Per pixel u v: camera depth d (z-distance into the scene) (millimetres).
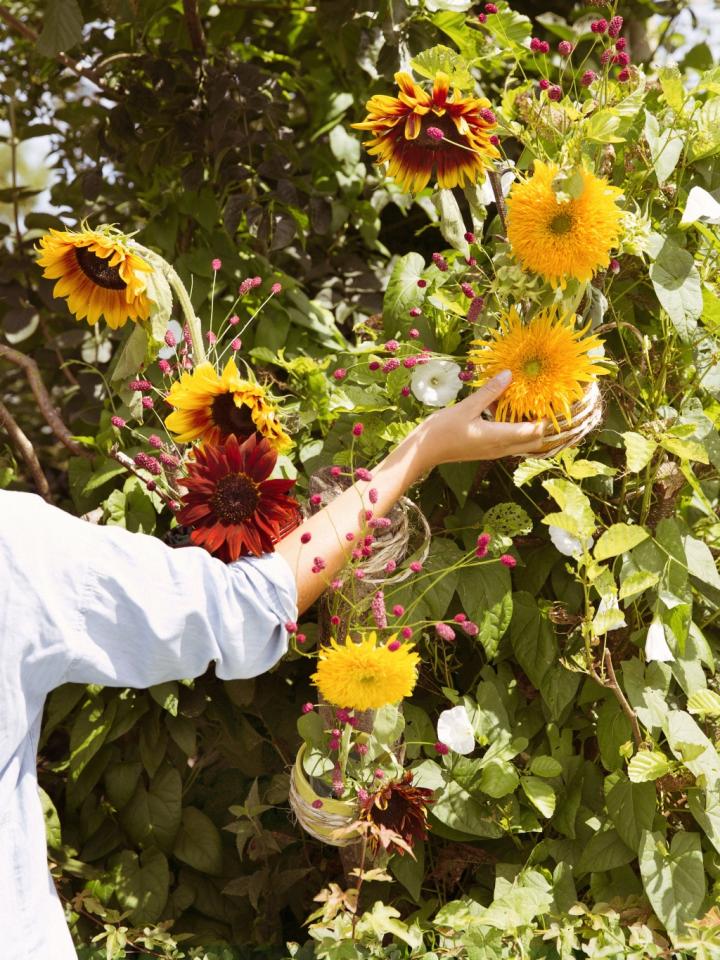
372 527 999
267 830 1525
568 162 1195
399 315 1513
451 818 1358
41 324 2221
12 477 1730
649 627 1352
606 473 1263
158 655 843
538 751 1465
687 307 1279
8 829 850
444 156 1150
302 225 2023
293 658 1461
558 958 1271
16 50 2334
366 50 1895
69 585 811
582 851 1396
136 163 2043
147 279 1138
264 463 949
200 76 1958
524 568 1500
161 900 1498
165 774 1569
